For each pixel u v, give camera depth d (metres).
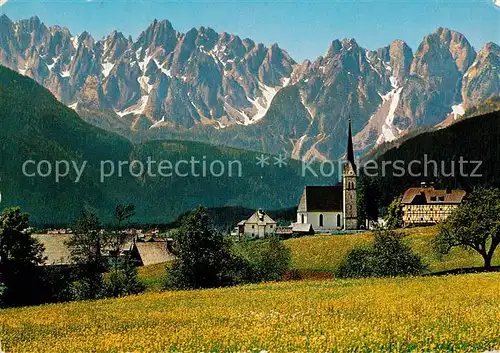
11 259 79.06
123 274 86.50
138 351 36.22
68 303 69.25
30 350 39.25
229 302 60.34
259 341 37.78
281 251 106.12
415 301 52.28
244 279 95.62
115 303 65.62
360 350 34.88
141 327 45.84
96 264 87.19
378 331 38.47
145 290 87.62
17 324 51.00
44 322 51.69
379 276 88.81
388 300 53.81
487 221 91.81
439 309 46.78
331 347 35.34
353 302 53.47
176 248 90.06
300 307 52.44
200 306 58.34
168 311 55.19
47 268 83.44
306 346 36.16
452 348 35.03
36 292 79.69
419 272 88.94
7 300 78.00
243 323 44.72
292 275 104.00
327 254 125.06
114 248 89.94
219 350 36.22
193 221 90.88
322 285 73.25
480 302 51.09
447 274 85.44
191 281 88.44
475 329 37.94
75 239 87.25
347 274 93.12
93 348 38.53
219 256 89.81
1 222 78.69
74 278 87.69
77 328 47.75
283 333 39.38
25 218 80.69
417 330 38.94
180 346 37.62
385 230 93.44
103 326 47.66
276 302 57.50
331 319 44.06
